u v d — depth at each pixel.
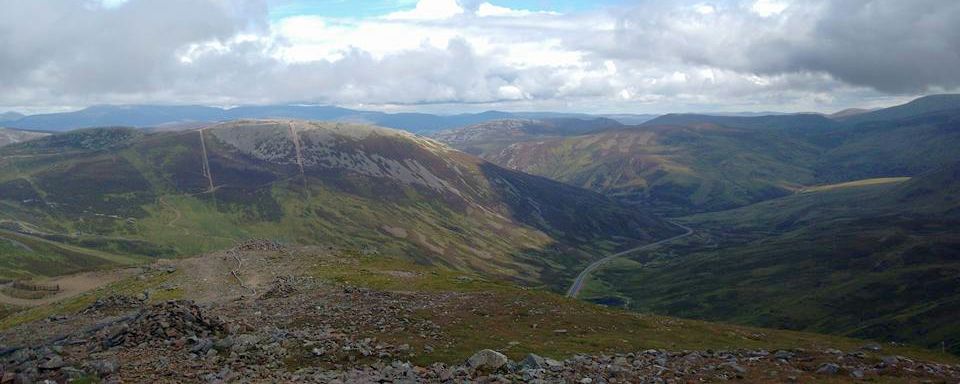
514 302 57.09
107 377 26.28
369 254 99.00
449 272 88.31
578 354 37.47
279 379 26.38
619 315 56.62
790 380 28.45
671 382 27.77
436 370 28.44
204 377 26.53
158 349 33.06
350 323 44.81
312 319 47.09
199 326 37.69
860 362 33.44
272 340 35.28
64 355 32.28
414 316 48.09
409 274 80.62
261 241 106.31
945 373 31.33
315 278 75.06
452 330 43.19
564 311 54.59
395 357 33.44
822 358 34.41
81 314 62.44
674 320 59.78
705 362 33.38
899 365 32.44
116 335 36.00
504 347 38.12
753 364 32.78
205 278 80.44
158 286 78.44
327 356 32.16
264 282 75.56
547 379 27.17
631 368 30.78
